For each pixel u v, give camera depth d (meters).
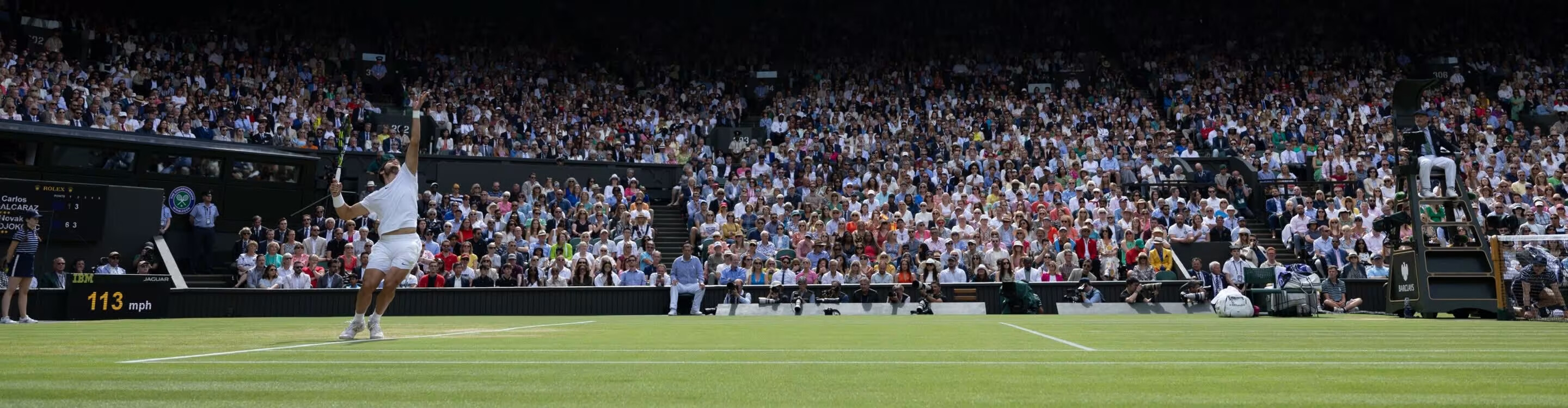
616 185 21.88
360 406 2.80
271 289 15.30
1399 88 12.94
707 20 35.59
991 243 17.64
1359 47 35.34
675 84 32.62
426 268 16.69
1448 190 11.69
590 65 33.41
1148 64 34.12
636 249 18.02
